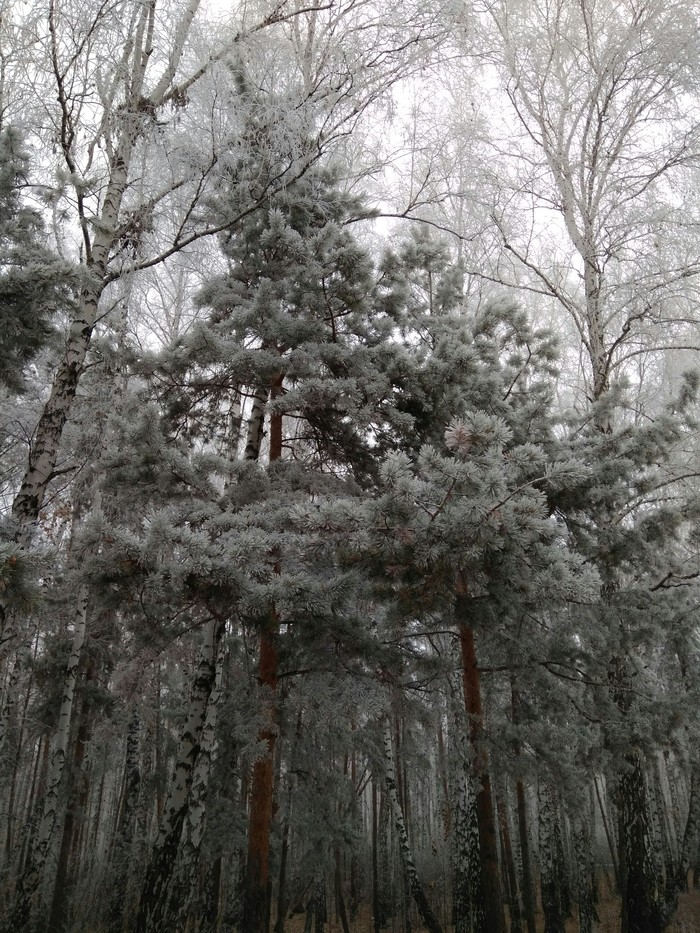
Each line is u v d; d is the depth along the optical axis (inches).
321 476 310.5
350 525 188.9
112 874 484.7
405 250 350.6
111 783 831.1
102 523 210.7
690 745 352.5
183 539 208.2
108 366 309.6
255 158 303.4
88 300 282.8
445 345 304.7
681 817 837.8
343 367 303.7
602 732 331.6
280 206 330.6
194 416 346.6
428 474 180.4
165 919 269.6
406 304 354.3
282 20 328.2
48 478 254.8
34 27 257.3
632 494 343.9
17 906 376.8
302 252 291.1
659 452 336.2
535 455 197.0
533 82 539.5
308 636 281.1
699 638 385.4
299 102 295.1
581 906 480.1
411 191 477.7
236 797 377.1
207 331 289.9
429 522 195.6
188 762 297.3
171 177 294.5
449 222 557.9
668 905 471.5
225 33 320.8
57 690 474.3
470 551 199.6
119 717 388.5
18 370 279.6
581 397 657.0
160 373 309.3
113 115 279.4
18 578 139.2
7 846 648.4
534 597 232.2
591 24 522.0
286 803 366.6
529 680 318.7
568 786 310.2
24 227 261.3
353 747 454.6
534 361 375.2
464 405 301.6
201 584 217.2
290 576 226.2
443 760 633.6
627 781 400.8
